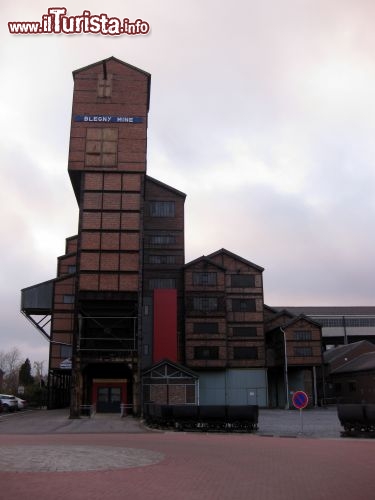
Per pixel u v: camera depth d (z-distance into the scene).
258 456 15.11
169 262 59.16
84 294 41.97
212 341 56.88
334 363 75.62
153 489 9.98
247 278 60.34
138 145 45.16
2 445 17.80
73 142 44.88
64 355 53.62
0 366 111.56
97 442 19.52
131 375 44.25
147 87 46.53
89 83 46.19
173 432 25.53
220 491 9.90
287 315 65.62
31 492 9.48
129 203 44.00
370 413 22.05
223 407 25.42
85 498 9.04
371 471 12.33
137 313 42.03
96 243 43.06
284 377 61.28
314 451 16.44
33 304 55.25
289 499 9.27
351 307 99.75
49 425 31.39
